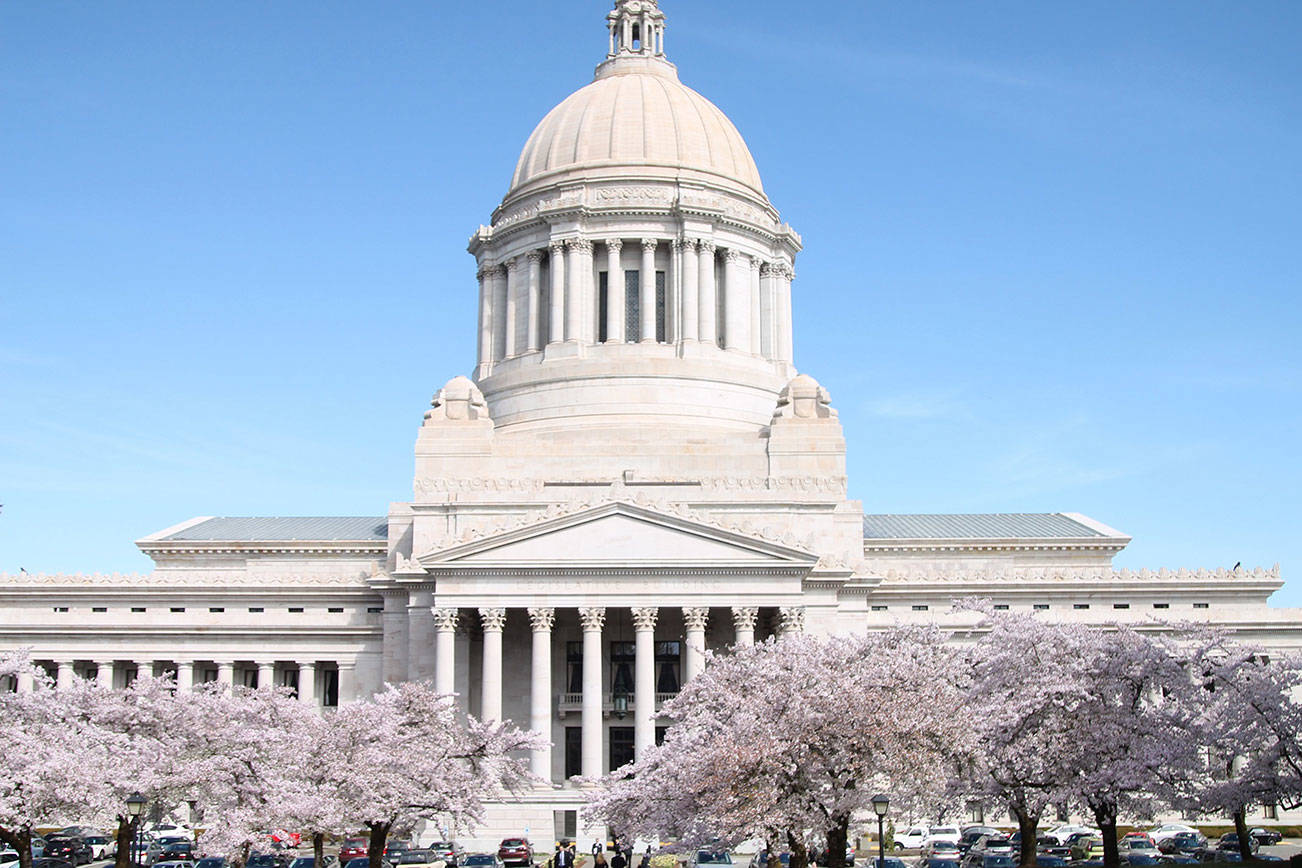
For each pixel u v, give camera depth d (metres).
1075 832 102.38
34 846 96.25
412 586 114.31
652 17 156.50
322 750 75.94
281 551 134.75
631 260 141.12
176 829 106.06
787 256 146.50
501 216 147.50
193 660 119.75
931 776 65.50
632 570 108.69
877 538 132.75
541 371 136.00
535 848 102.56
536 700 107.38
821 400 125.44
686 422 132.50
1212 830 106.56
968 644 116.81
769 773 64.12
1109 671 71.19
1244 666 71.31
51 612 121.81
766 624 113.50
